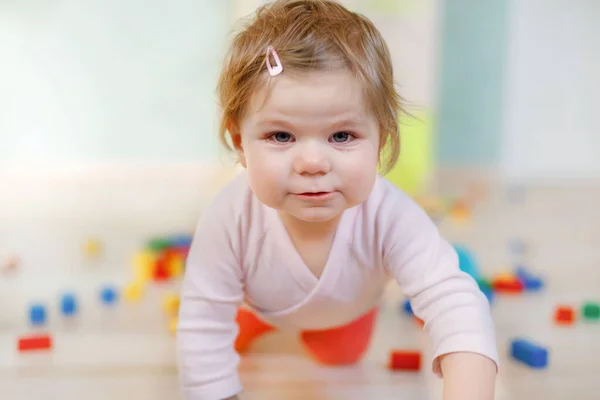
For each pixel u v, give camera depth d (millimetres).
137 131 3102
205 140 3117
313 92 711
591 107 3363
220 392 875
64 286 1562
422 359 1158
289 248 871
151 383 1040
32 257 1804
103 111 3078
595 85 3348
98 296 1487
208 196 2621
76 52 3039
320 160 718
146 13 3047
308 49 721
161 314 1375
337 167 731
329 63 720
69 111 3062
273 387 1037
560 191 2961
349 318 994
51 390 1010
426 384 1055
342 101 719
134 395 996
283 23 774
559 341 1240
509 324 1332
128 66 3064
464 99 3348
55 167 3082
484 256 1875
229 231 887
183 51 3076
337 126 727
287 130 729
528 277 1617
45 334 1220
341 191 743
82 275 1647
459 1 3301
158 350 1181
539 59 3334
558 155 3375
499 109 3350
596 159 3375
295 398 998
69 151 3088
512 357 1157
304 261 882
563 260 1854
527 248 1968
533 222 2332
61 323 1320
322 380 1067
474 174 3248
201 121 3107
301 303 920
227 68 812
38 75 3033
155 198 2592
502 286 1556
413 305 846
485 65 3332
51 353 1165
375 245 875
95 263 1752
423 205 2418
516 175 3344
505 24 3309
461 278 805
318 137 729
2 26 2996
